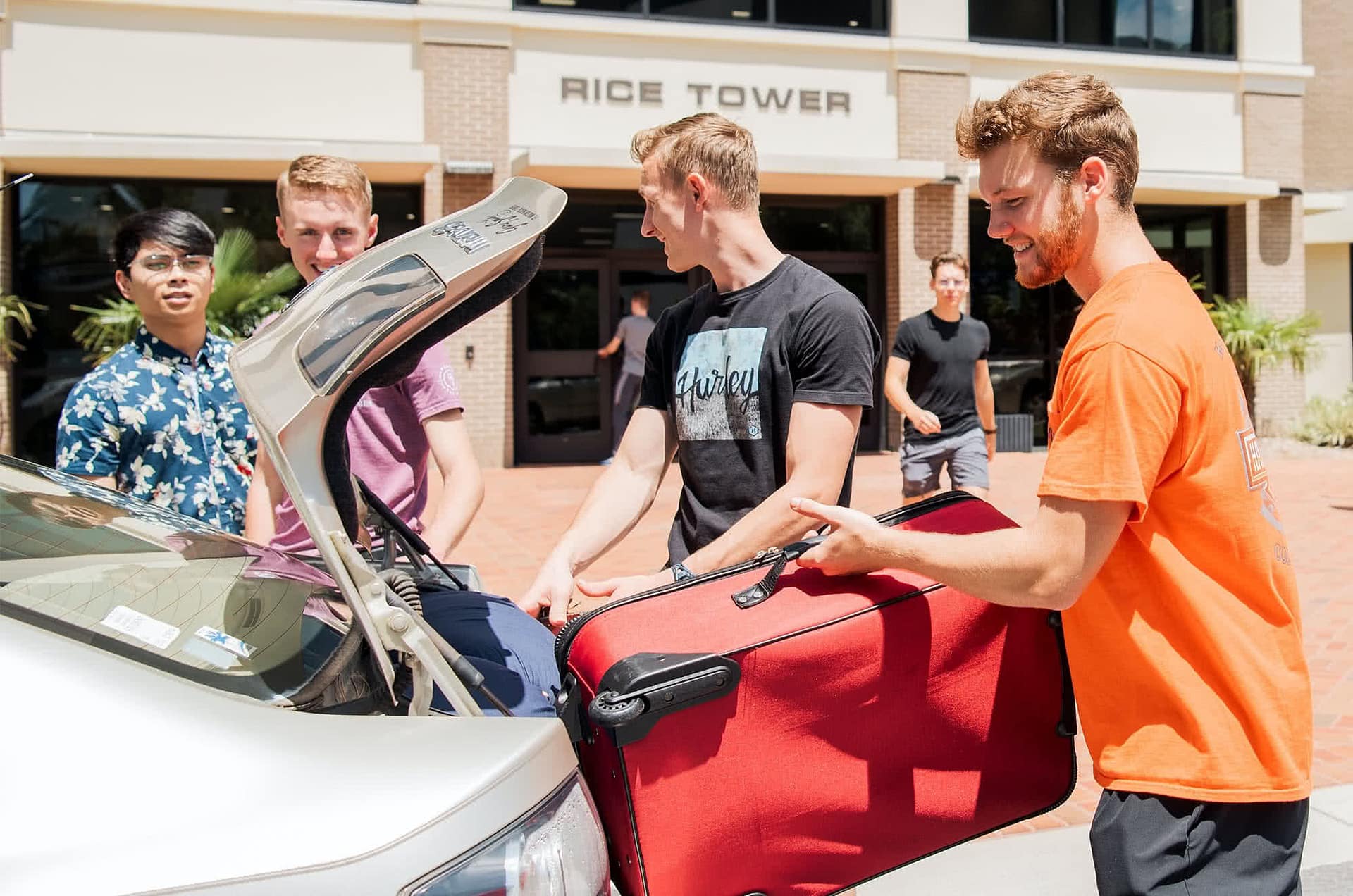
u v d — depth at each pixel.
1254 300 14.59
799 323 2.30
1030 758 1.89
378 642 1.53
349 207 2.86
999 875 3.18
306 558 2.29
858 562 1.81
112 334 10.94
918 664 1.79
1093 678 1.75
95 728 1.26
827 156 12.97
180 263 2.90
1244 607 1.70
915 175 12.50
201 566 1.84
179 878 1.18
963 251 13.41
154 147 10.62
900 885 3.12
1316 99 17.72
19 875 1.14
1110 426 1.62
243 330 10.88
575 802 1.47
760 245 2.40
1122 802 1.71
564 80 12.20
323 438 1.60
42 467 2.22
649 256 13.05
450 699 1.55
